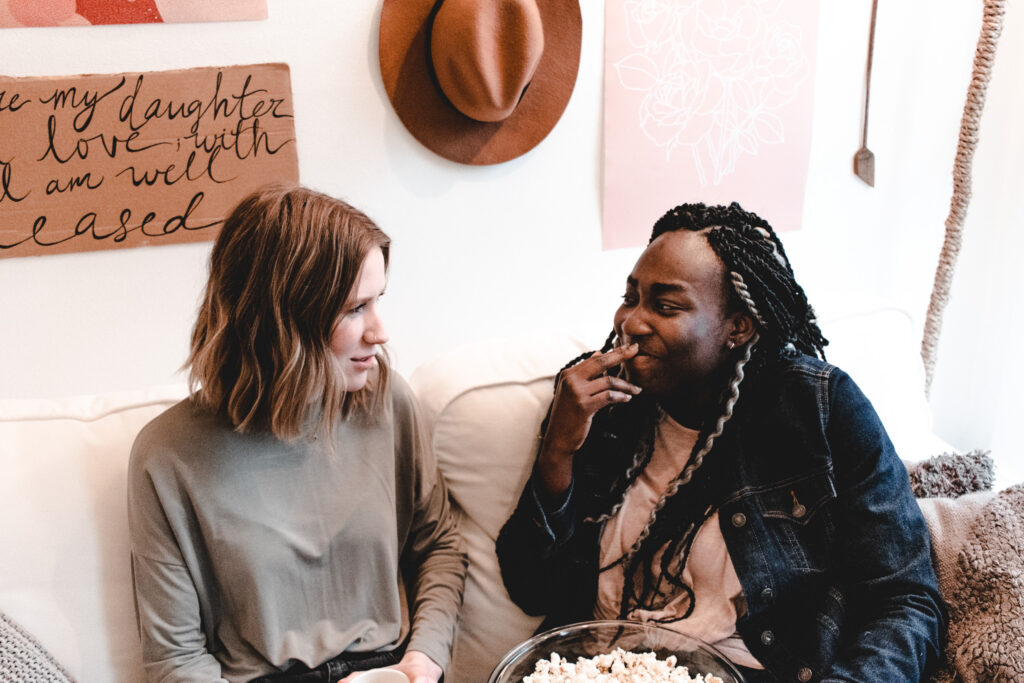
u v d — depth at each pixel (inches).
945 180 71.2
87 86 47.9
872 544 42.8
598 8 56.9
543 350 50.9
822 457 43.4
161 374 54.7
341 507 42.7
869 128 67.4
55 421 43.5
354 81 53.2
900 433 54.9
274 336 38.8
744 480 44.2
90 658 42.5
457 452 48.6
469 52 49.1
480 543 48.9
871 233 70.8
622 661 38.2
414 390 50.9
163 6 48.1
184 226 52.0
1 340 50.9
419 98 53.9
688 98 61.2
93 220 50.2
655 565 45.3
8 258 49.5
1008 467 70.1
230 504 40.4
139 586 40.7
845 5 63.6
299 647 42.2
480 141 56.0
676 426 45.3
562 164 59.6
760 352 43.6
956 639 43.7
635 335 42.3
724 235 41.6
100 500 42.6
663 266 41.6
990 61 59.6
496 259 60.2
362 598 44.1
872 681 39.3
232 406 39.9
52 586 41.8
